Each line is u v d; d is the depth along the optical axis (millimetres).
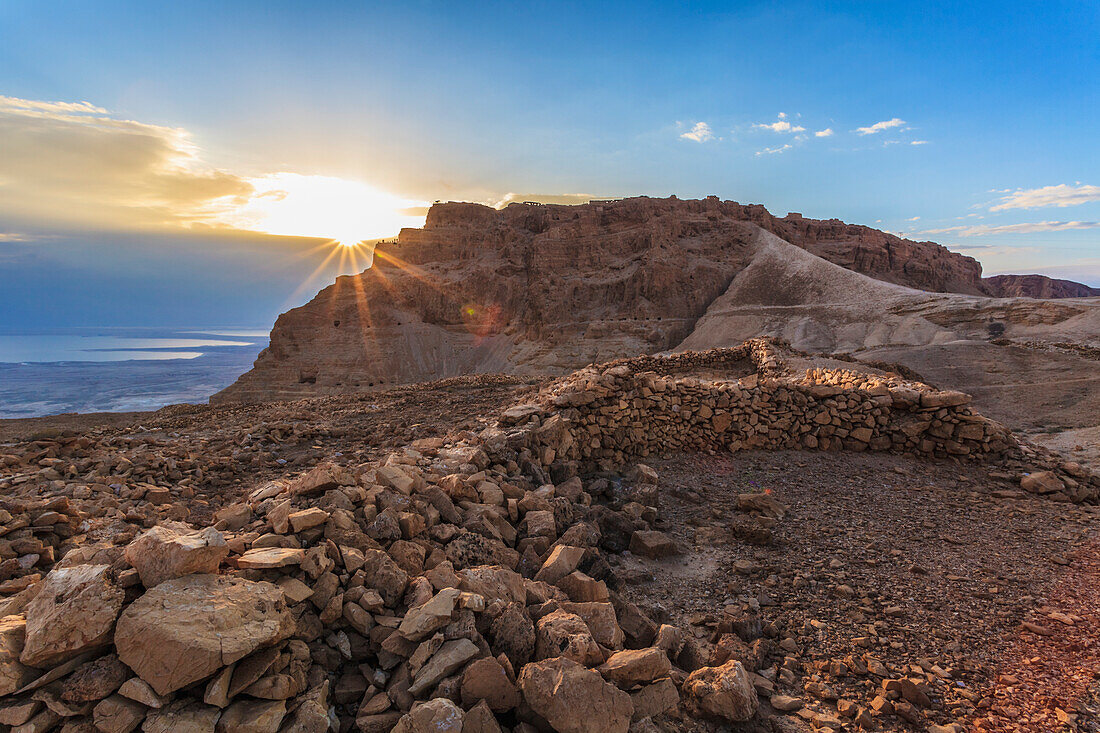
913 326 92562
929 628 5102
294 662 3275
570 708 3105
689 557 6730
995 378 42125
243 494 8062
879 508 8336
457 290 149250
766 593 5773
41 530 5188
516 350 126688
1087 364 40844
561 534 6477
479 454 7688
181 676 2824
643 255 140250
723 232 162375
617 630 4270
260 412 18812
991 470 10055
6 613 3311
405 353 132125
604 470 10102
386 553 4461
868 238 195375
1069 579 6059
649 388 11180
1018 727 3867
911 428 10938
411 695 3252
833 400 11438
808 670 4527
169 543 3387
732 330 113250
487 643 3686
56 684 2836
